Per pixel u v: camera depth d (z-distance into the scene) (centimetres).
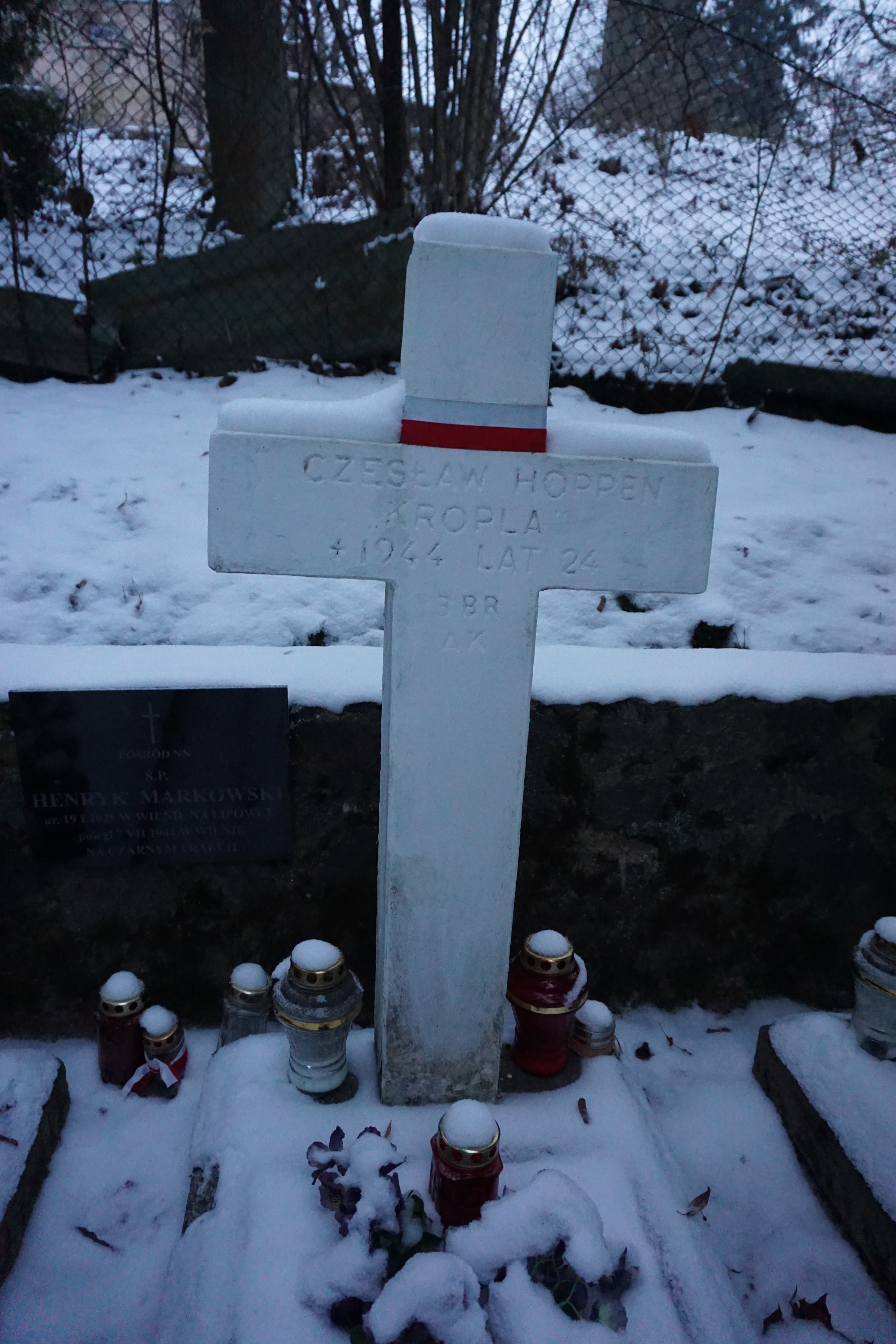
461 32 455
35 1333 198
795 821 307
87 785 264
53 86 514
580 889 304
